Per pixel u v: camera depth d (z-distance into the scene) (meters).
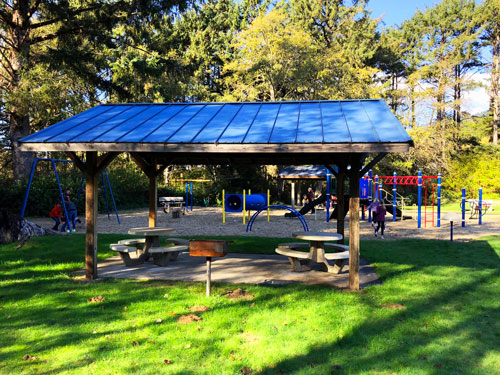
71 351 4.34
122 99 24.20
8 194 21.97
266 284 7.22
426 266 8.93
